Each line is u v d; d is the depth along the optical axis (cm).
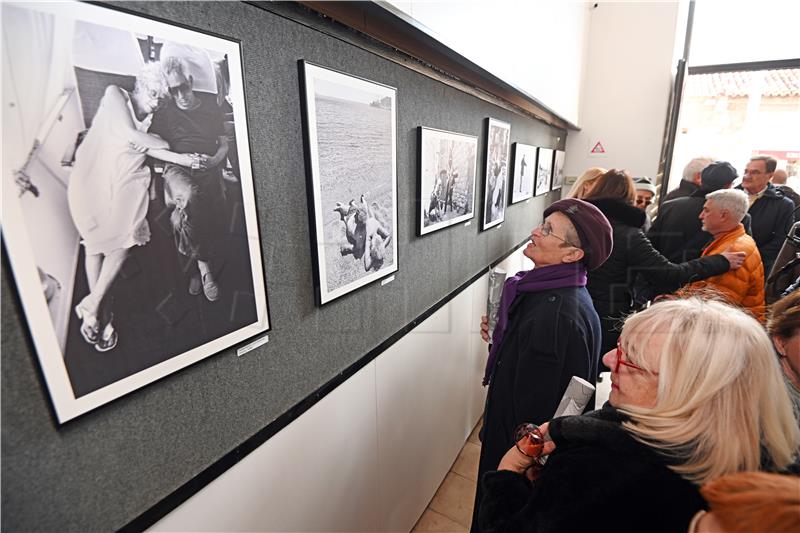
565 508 51
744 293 120
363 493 117
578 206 107
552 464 58
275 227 72
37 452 42
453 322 167
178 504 59
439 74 130
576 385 86
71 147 41
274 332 75
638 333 57
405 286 126
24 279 38
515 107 213
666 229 135
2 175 36
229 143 59
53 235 40
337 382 96
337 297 91
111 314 46
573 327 100
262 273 69
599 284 125
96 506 49
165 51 49
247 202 64
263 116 67
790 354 73
